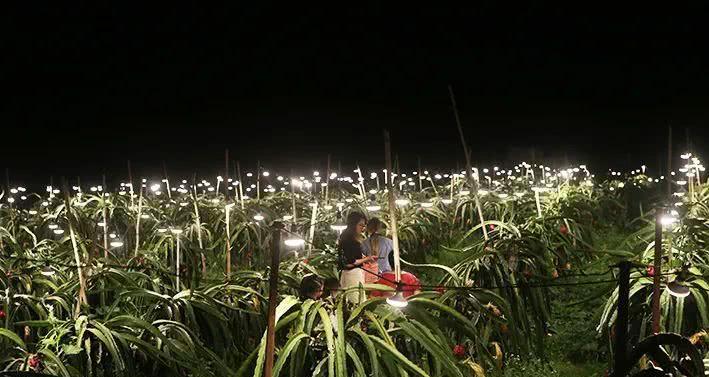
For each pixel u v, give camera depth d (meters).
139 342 7.88
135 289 9.02
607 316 9.05
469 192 18.22
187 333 8.52
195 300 9.09
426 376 6.95
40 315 9.27
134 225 16.25
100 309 8.77
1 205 18.17
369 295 9.95
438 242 16.91
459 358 8.91
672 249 9.65
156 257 11.73
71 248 11.91
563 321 11.45
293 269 10.74
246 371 7.61
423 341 7.33
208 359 8.58
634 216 21.09
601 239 18.34
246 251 15.90
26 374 5.17
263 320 9.68
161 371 8.32
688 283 8.72
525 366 9.74
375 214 16.83
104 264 9.79
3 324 8.98
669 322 8.48
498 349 9.33
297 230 15.88
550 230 13.14
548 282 11.14
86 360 7.92
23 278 10.28
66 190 8.97
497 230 11.90
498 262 10.30
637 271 8.91
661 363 5.77
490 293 9.26
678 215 10.70
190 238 14.66
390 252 11.11
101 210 16.98
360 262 9.91
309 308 7.72
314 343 7.55
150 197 23.31
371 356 6.96
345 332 7.52
